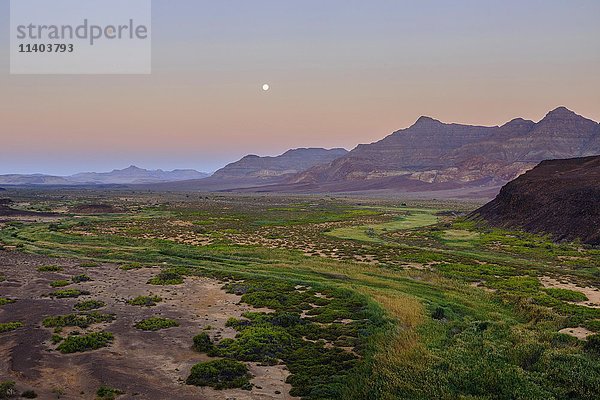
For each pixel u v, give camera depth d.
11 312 36.22
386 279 50.72
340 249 72.31
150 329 32.16
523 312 37.25
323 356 26.92
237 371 24.52
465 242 80.19
